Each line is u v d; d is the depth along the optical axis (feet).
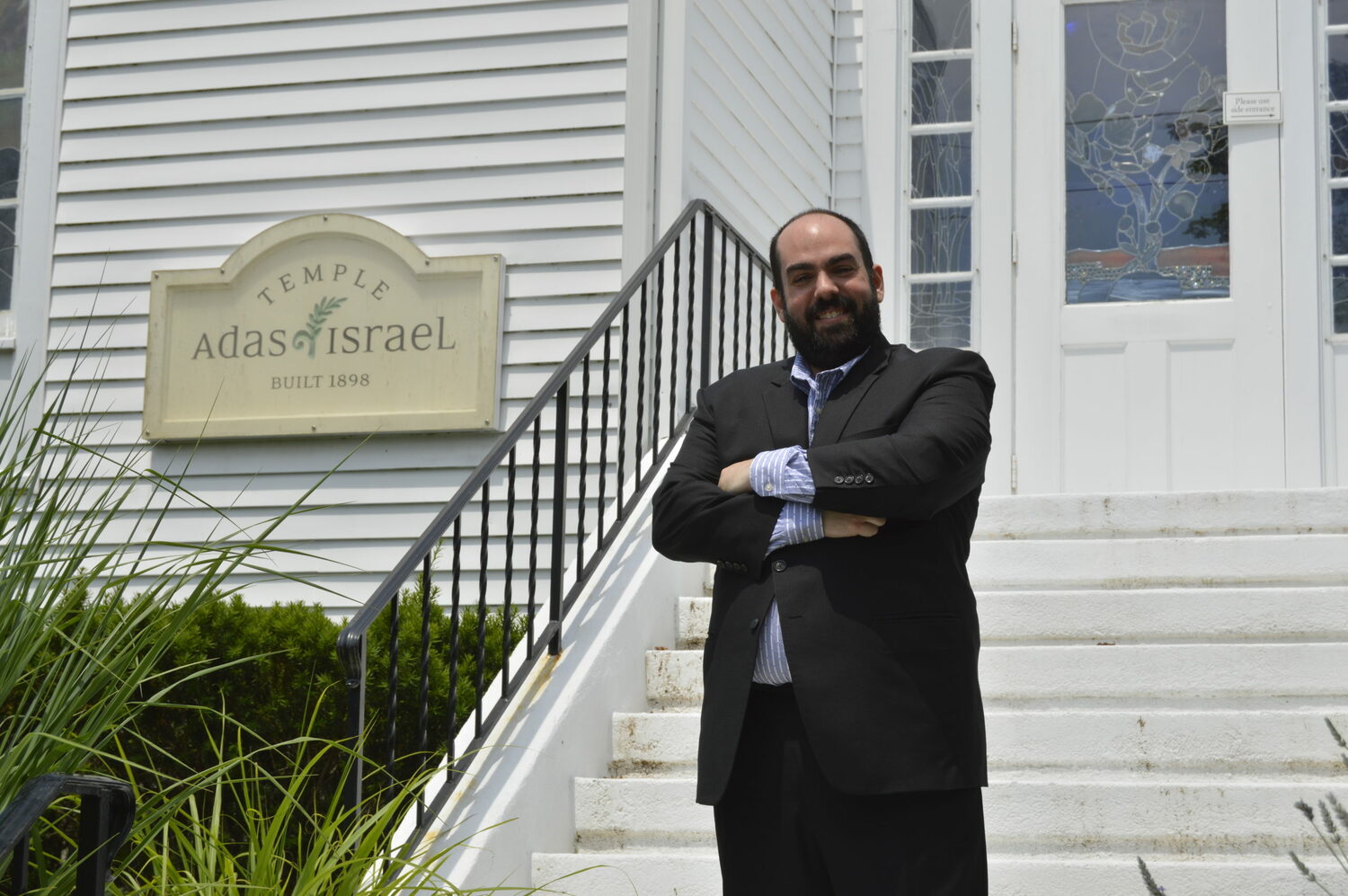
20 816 5.75
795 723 7.29
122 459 16.93
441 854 8.62
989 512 14.15
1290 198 18.29
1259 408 18.04
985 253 19.16
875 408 7.66
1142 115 19.02
